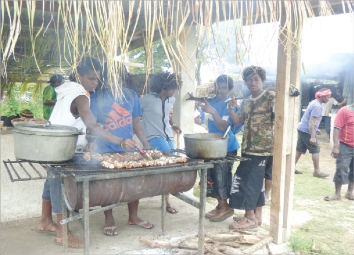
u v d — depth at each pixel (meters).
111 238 3.38
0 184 3.61
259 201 3.76
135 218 3.71
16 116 3.97
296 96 3.14
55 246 3.18
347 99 9.98
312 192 5.42
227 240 3.25
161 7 1.95
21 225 3.62
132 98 3.41
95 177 2.29
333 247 3.46
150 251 3.11
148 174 2.49
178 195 3.07
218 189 3.84
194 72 4.36
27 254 3.02
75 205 2.44
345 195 5.17
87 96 2.86
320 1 2.34
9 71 4.19
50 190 3.02
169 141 3.91
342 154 4.91
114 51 1.85
